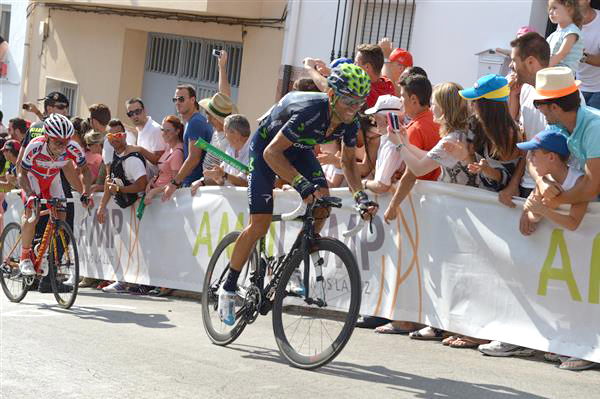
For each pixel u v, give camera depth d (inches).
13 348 177.6
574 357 173.8
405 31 363.3
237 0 421.1
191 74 481.4
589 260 173.0
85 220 330.6
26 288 272.2
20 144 349.7
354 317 157.6
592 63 236.2
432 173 206.4
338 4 385.1
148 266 299.0
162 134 296.8
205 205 276.5
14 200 373.7
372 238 215.2
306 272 167.9
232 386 148.2
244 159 264.5
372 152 221.0
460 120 187.6
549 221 178.9
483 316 189.6
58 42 549.3
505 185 189.8
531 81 191.6
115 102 508.1
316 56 395.9
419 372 164.7
